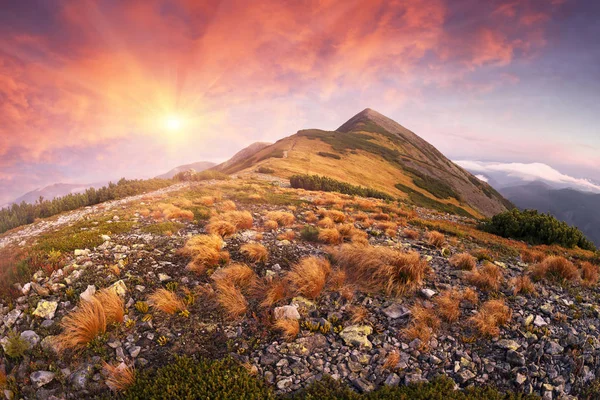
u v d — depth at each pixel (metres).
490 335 6.89
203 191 23.81
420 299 8.12
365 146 99.69
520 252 14.27
